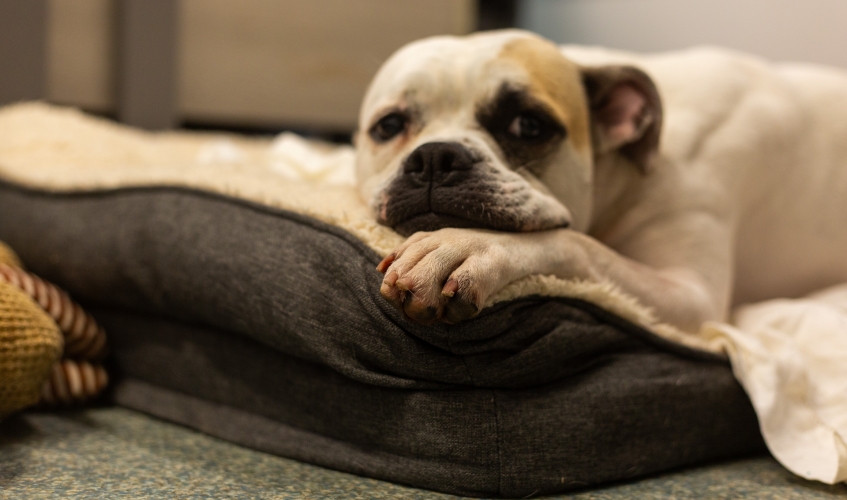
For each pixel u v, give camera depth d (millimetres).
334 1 1632
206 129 1666
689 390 710
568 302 685
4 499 621
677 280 791
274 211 732
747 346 730
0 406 696
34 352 699
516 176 701
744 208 897
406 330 651
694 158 859
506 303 655
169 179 801
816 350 771
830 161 942
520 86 736
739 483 693
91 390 804
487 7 1891
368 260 676
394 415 670
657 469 700
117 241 797
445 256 624
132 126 1393
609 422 677
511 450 653
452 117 748
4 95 1234
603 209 835
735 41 1420
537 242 677
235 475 673
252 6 1532
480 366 652
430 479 656
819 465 686
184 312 773
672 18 1524
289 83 1607
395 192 700
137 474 667
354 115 1713
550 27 1824
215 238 743
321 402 704
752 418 741
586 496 666
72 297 858
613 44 1661
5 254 830
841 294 906
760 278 943
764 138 891
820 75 981
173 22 1410
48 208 861
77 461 685
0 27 1219
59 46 1315
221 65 1520
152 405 795
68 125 1055
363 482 670
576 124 768
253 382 743
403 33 1739
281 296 698
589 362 695
